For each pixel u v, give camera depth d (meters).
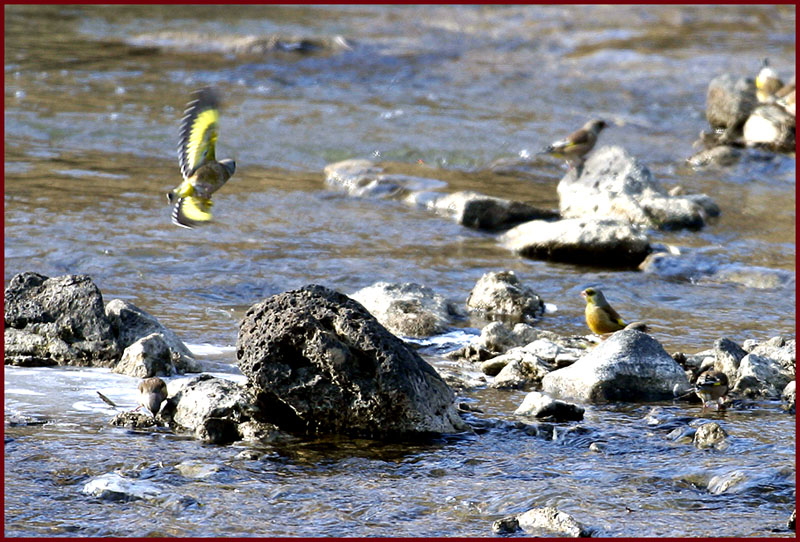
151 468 20.52
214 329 31.39
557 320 34.00
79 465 20.55
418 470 20.86
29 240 40.22
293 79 77.00
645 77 80.75
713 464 21.17
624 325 31.73
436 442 22.50
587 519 18.36
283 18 104.62
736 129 63.06
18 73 73.88
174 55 83.44
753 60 87.62
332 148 58.78
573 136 51.31
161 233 42.38
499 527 17.91
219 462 20.95
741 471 20.45
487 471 20.86
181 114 65.00
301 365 22.83
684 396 25.91
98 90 70.38
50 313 27.78
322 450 21.91
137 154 56.16
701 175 56.25
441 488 19.89
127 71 77.06
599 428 23.56
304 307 22.92
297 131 61.94
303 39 87.38
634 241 40.62
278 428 22.78
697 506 19.09
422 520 18.41
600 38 97.94
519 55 89.75
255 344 22.86
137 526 17.89
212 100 19.77
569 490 19.72
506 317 34.22
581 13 112.50
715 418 24.31
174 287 35.91
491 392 26.45
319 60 83.69
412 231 45.03
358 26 102.12
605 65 85.19
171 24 97.25
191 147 19.62
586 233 40.97
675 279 39.06
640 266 40.31
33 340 27.44
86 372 26.48
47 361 27.09
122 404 24.20
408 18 107.81
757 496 19.48
